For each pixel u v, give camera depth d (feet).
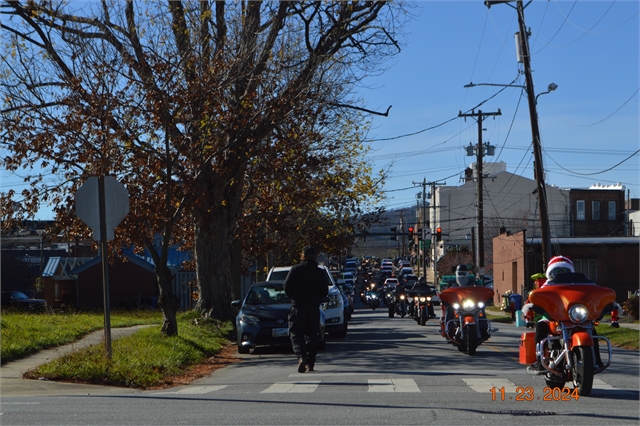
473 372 39.06
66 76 54.65
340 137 94.07
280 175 73.51
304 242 125.80
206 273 77.71
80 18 58.65
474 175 279.69
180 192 60.44
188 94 54.75
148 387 38.22
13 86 54.13
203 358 53.21
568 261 32.01
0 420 25.89
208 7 64.34
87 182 42.91
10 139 53.16
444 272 260.01
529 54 98.17
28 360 46.57
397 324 99.81
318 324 39.34
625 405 27.58
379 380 36.19
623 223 253.44
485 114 153.07
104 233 42.78
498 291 191.72
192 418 25.79
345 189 108.27
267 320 55.72
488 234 268.21
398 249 498.28
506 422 24.02
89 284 154.40
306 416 25.77
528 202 275.59
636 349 58.75
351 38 74.02
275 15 68.85
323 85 69.46
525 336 32.60
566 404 27.86
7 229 58.54
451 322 50.55
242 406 28.68
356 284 326.85
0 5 57.06
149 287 156.66
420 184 232.32
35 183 56.44
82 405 29.68
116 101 52.54
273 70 65.82
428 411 26.35
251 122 63.72
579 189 261.44
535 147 97.55
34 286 196.95
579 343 28.71
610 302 29.40
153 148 56.65
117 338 57.16
